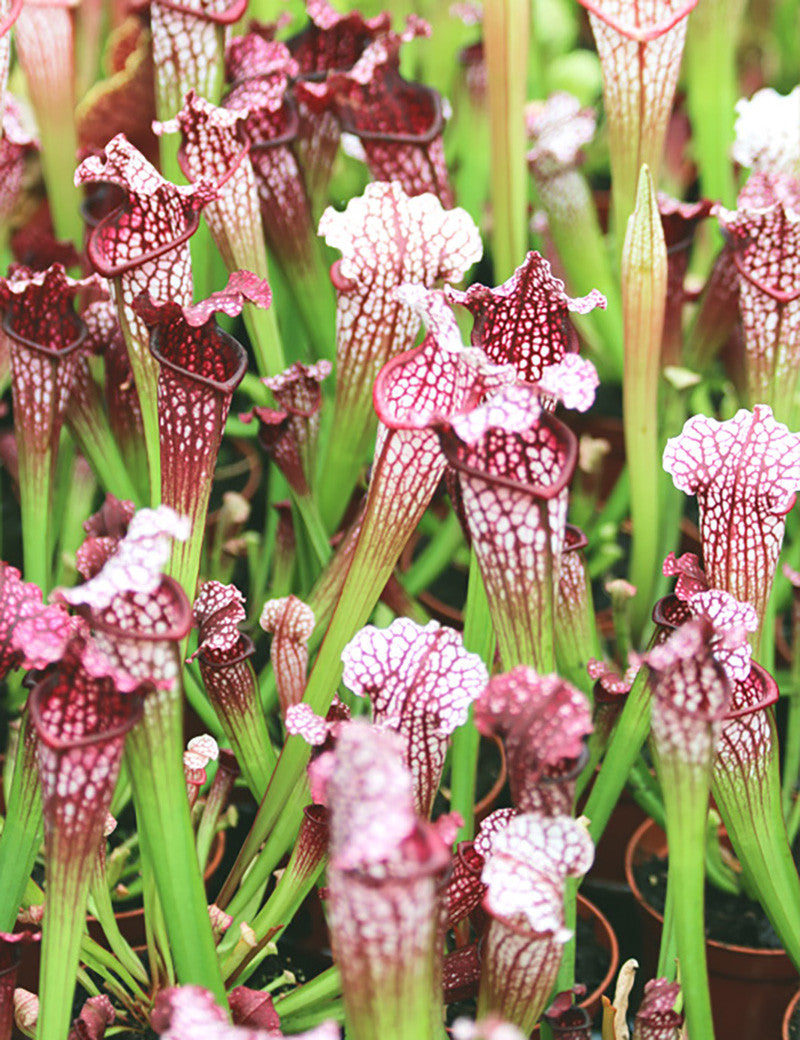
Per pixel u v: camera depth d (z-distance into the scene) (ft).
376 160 3.91
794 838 3.95
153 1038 3.46
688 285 5.06
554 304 3.08
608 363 5.56
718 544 3.17
